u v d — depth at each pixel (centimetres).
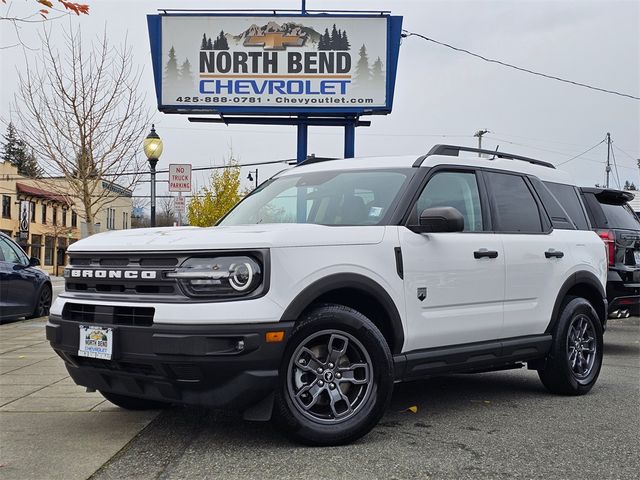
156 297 417
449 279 512
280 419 423
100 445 443
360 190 531
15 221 5059
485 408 568
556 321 614
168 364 401
